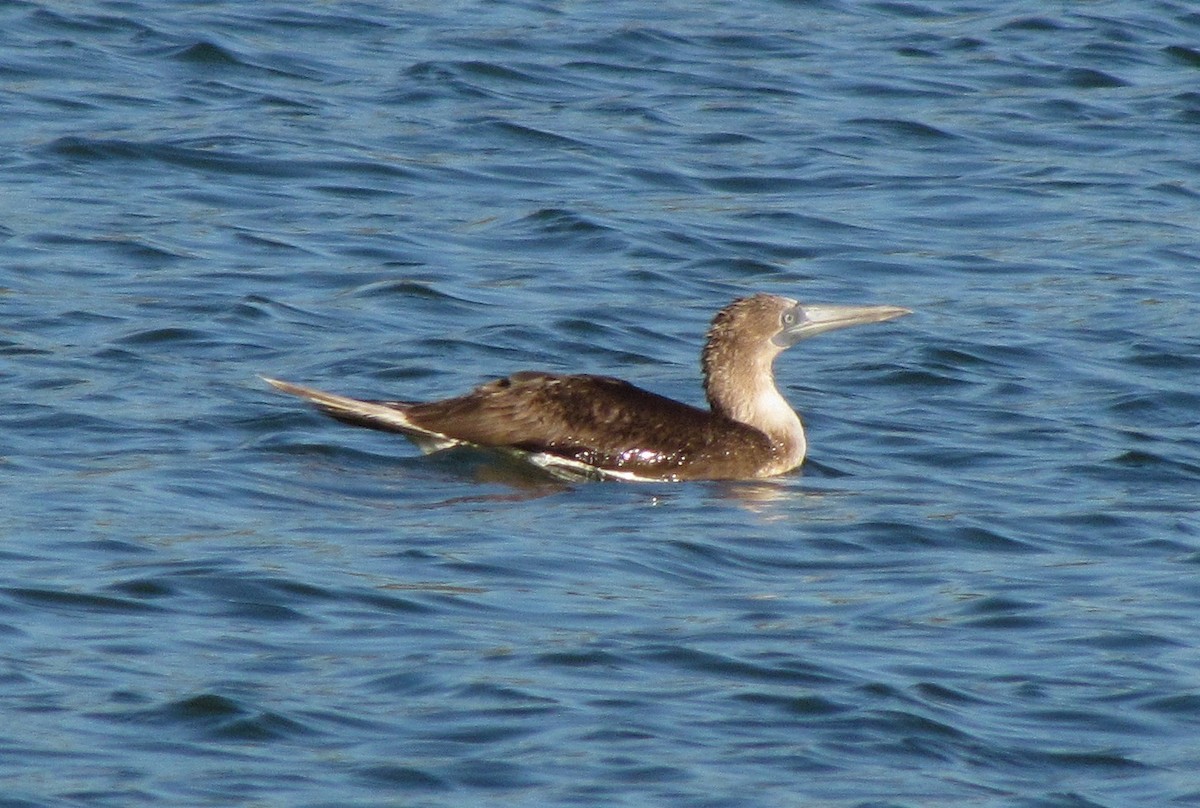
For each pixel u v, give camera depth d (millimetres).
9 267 21609
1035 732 11891
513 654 12633
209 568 13773
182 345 19766
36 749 11039
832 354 20781
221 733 11352
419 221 24078
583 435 17047
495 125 27344
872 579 14469
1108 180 26812
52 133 25844
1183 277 23359
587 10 33094
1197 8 34469
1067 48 32125
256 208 24156
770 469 17344
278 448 17000
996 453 17953
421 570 14078
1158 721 12070
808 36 32344
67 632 12656
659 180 25984
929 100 29641
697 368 20297
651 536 15172
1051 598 14094
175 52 29203
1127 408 19281
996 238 24609
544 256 23328
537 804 10703
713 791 10922
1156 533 15680
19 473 15891
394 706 11805
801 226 24688
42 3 30672
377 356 19812
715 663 12602
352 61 29797
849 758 11422
